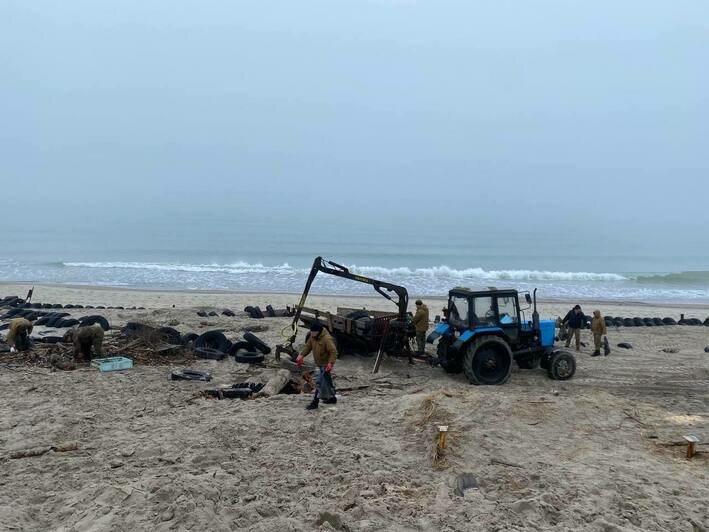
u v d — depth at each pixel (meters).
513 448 7.64
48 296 26.81
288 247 60.88
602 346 16.98
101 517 5.65
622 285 39.84
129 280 35.66
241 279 37.16
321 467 6.98
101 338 12.41
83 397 9.84
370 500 6.11
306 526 5.64
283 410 9.14
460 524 5.71
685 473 7.11
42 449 7.45
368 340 13.07
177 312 20.62
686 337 18.86
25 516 5.73
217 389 10.28
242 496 6.25
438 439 7.44
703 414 9.73
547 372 12.80
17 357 12.38
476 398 9.30
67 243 60.97
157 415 8.98
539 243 74.62
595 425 8.70
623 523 5.82
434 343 16.39
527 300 12.60
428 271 42.50
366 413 8.95
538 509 6.00
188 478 6.38
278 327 17.89
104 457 7.25
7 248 55.03
